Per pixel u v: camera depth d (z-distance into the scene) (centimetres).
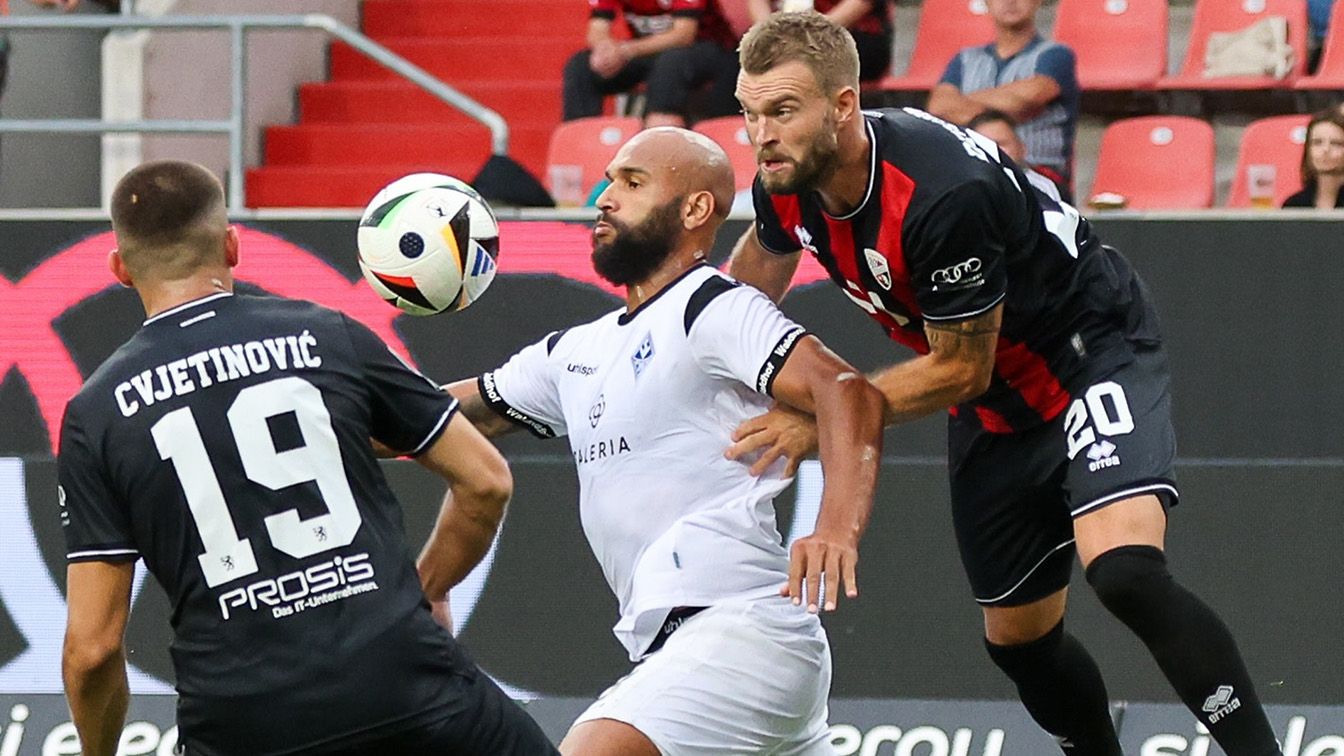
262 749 1104
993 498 1538
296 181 3070
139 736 1969
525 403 1419
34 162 3136
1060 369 1457
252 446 1120
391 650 1112
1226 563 1931
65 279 2050
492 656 2000
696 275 1328
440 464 1193
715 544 1295
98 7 3241
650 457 1309
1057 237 1429
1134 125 2794
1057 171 2570
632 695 1274
